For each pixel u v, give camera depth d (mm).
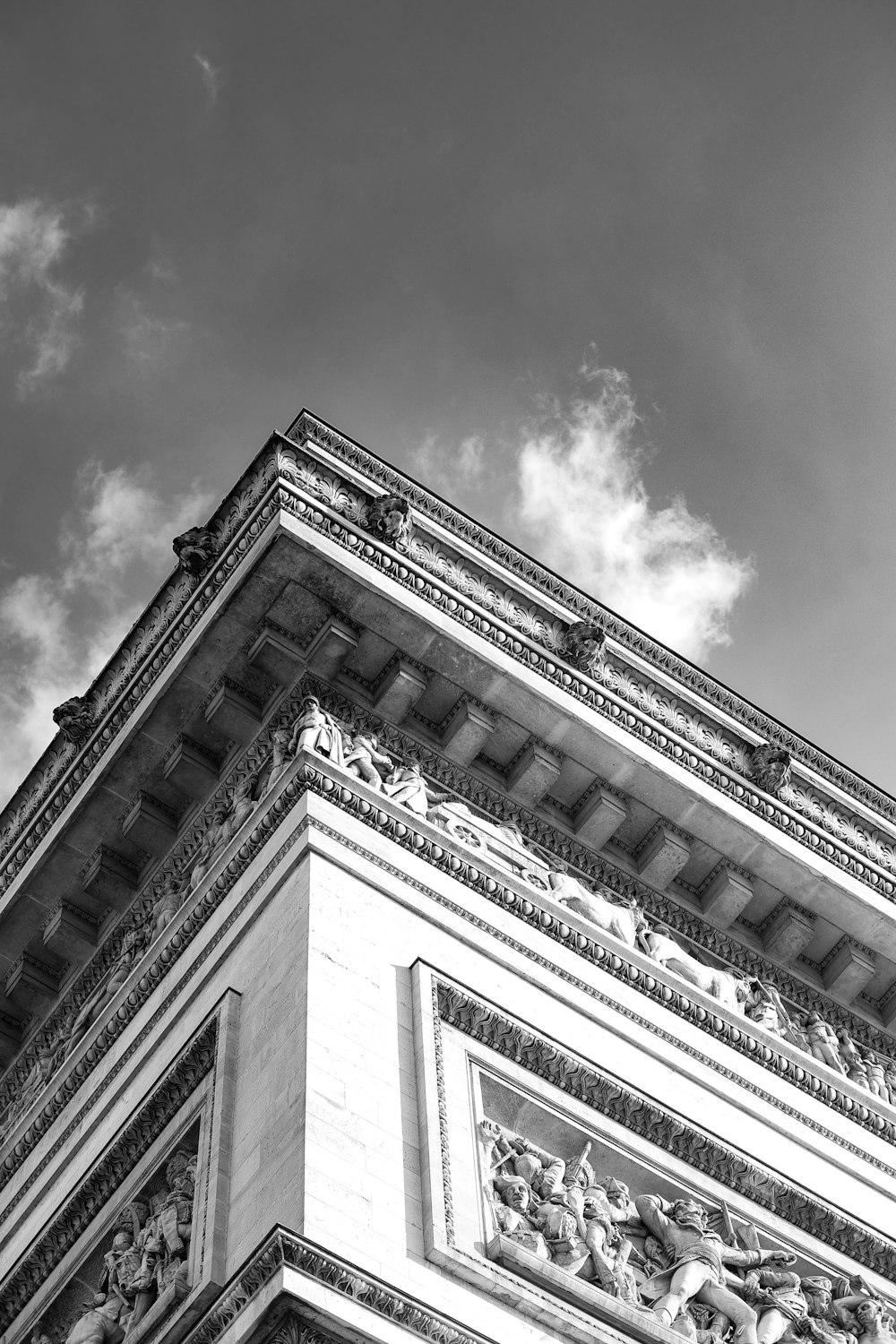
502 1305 28734
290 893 33375
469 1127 31094
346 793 35250
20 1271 34000
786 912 41781
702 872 41375
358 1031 30922
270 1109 29906
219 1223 29188
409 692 38906
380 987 32125
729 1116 36062
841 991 42469
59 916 41156
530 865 38312
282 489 38500
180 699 39188
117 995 37812
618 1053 35188
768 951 41906
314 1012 30609
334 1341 26125
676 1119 34188
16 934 41812
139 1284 30578
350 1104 29609
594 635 40656
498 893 35969
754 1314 32250
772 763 42125
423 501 41406
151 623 41562
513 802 39656
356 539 38688
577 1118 33062
